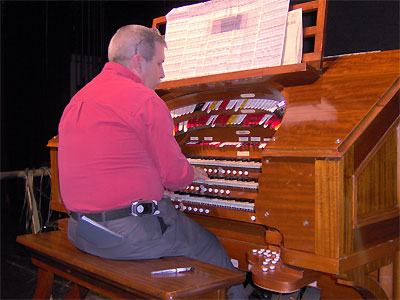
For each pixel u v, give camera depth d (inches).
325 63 65.4
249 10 71.8
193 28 79.8
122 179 56.6
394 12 98.1
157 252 59.1
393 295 66.6
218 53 73.6
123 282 50.6
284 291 52.1
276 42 65.1
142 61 63.4
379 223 57.7
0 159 194.9
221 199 68.8
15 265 136.5
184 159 60.1
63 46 195.8
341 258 48.3
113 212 56.8
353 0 104.7
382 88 54.9
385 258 62.7
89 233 57.9
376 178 57.5
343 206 48.7
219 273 53.2
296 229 52.0
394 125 61.6
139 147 57.5
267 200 55.2
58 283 120.1
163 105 58.4
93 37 192.9
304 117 56.4
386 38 99.7
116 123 56.5
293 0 113.5
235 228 72.5
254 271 56.3
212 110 80.2
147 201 57.4
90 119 57.6
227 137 79.9
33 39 195.3
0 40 190.5
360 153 52.5
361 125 50.4
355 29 104.8
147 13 172.9
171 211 63.5
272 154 53.9
